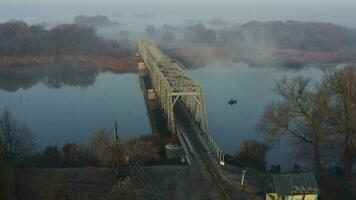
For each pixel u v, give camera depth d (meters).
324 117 71.12
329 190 60.50
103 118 115.75
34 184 60.53
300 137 74.06
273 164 78.06
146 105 128.25
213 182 61.69
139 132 101.88
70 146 76.44
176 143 77.00
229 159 71.56
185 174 64.56
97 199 56.84
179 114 101.94
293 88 82.62
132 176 64.00
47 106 130.25
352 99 68.31
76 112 122.62
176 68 121.50
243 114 114.44
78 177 63.31
